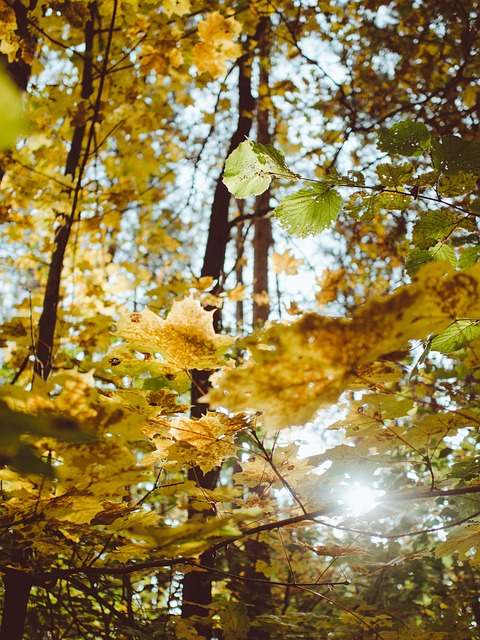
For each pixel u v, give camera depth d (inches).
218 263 99.8
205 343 31.7
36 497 30.2
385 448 34.5
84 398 26.1
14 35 60.6
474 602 75.5
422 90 100.2
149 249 124.0
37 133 72.3
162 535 25.1
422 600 94.3
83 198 77.8
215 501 35.8
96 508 31.7
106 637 48.1
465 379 59.3
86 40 80.4
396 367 27.6
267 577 75.0
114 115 86.2
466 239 33.6
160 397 32.3
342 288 104.7
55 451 27.4
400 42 104.0
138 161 98.5
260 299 108.9
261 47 132.6
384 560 72.3
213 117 107.3
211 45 68.2
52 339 63.5
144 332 31.4
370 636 48.7
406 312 23.8
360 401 32.8
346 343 24.2
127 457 28.3
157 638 52.0
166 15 74.3
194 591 65.4
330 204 33.3
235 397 25.3
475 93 89.6
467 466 36.1
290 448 35.3
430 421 32.3
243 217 110.2
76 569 35.9
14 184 70.7
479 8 89.8
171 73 79.3
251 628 58.8
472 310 24.0
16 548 36.8
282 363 24.5
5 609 44.1
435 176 32.0
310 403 25.9
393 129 31.5
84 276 85.7
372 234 120.7
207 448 33.8
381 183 32.4
